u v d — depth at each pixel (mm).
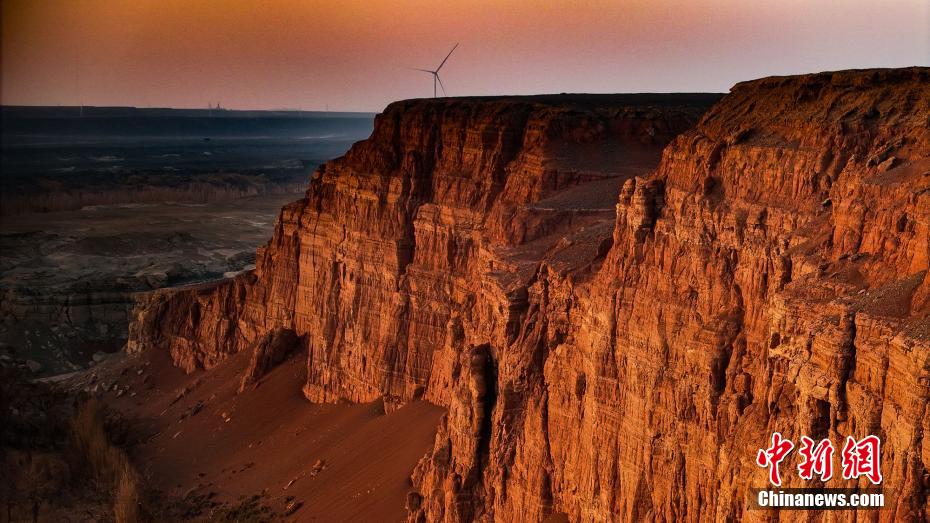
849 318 41406
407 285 103875
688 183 59562
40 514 108562
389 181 109188
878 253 44531
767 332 49406
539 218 83812
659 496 55906
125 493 104438
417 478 83188
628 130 97938
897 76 53750
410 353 101750
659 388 56219
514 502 69312
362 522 84875
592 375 61656
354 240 111812
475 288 92375
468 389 75438
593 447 61438
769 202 53938
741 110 61500
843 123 52969
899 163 48031
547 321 69688
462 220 99375
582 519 62906
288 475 102938
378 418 101562
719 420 51094
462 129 105000
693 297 56062
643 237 61344
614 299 60688
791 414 44156
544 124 97375
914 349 37562
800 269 48156
